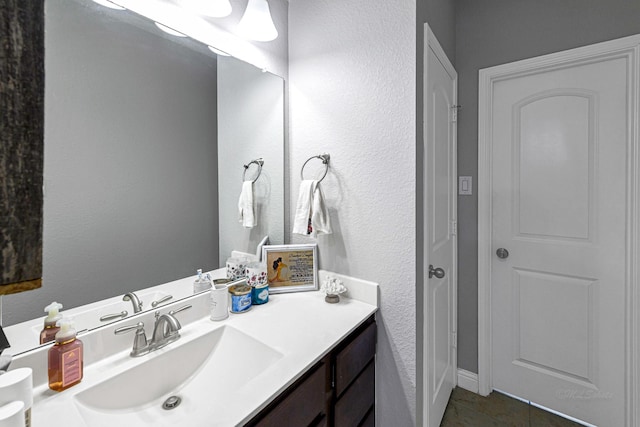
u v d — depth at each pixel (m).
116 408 0.79
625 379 1.46
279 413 0.77
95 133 0.91
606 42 1.41
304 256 1.45
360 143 1.31
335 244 1.41
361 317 1.17
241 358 1.01
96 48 0.90
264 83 1.44
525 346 1.74
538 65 1.59
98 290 0.92
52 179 0.83
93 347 0.86
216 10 1.11
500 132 1.75
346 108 1.34
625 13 1.37
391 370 1.28
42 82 0.32
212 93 1.24
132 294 1.00
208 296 1.18
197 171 1.21
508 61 1.68
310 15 1.46
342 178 1.37
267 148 1.47
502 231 1.77
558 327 1.63
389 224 1.25
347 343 1.08
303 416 0.86
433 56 1.38
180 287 1.14
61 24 0.83
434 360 1.47
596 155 1.49
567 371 1.62
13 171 0.30
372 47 1.26
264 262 1.40
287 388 0.82
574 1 1.49
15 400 0.51
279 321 1.13
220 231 1.30
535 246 1.67
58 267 0.84
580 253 1.55
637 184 1.38
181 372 0.95
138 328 0.92
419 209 1.22
